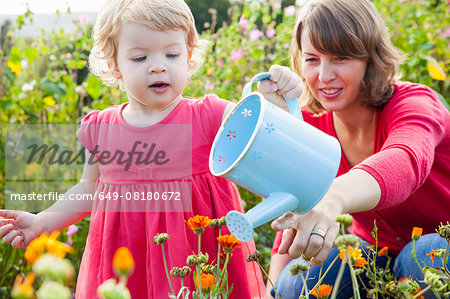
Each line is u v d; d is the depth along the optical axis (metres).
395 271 1.67
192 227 1.14
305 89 1.85
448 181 1.73
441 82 3.65
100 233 1.55
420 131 1.45
